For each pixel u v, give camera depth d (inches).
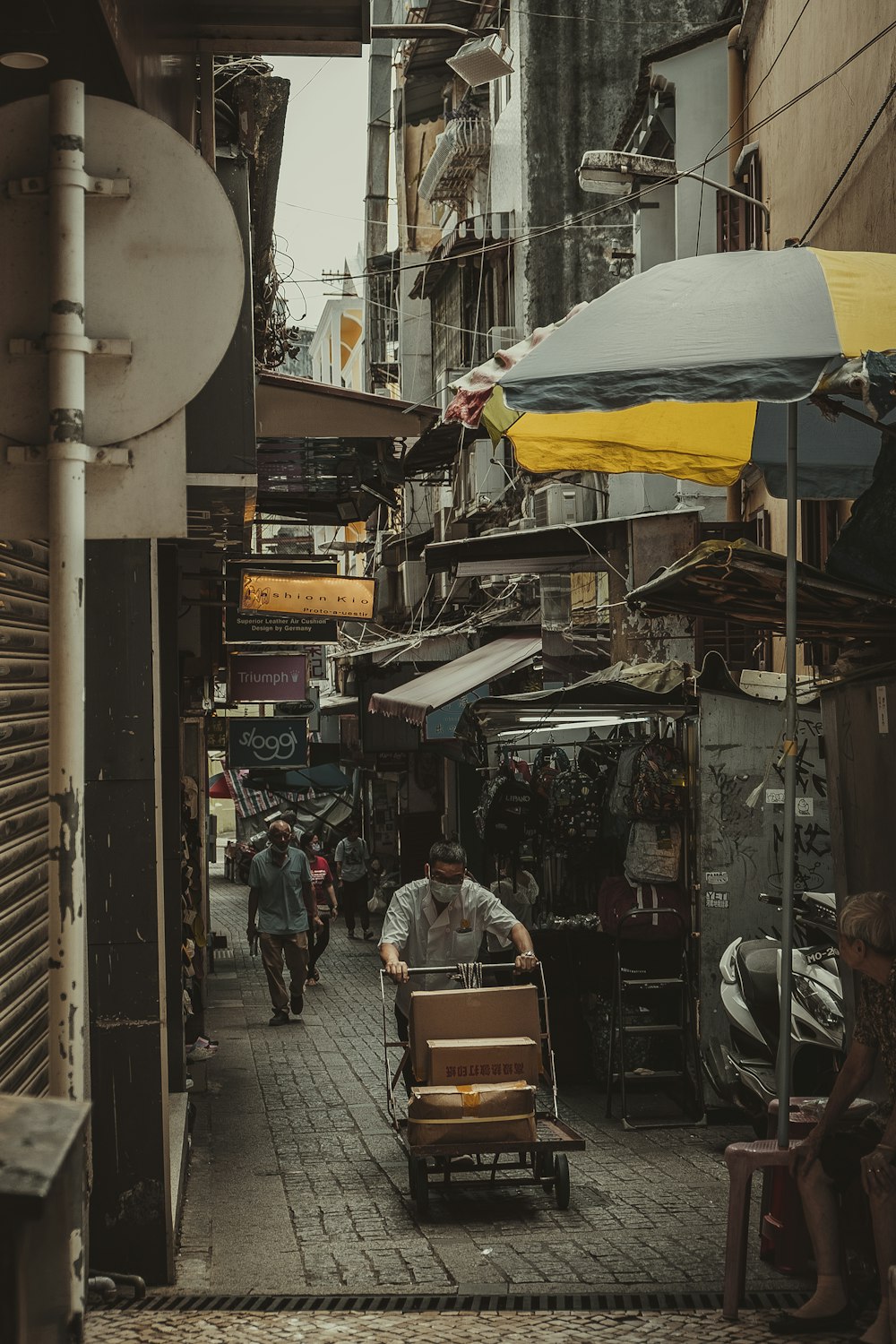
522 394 203.0
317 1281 239.8
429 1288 236.1
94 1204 228.8
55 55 189.6
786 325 203.0
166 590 373.7
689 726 388.8
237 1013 618.2
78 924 128.0
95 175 147.3
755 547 232.2
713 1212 287.3
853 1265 220.2
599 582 675.4
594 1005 429.7
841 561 234.7
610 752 474.9
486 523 929.5
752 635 550.9
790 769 221.3
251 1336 199.2
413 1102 288.0
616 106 927.0
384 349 1505.9
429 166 1123.9
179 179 147.8
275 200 474.6
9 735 179.3
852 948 202.5
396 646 919.0
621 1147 355.9
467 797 920.9
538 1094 422.6
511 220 936.9
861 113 383.9
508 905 494.9
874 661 276.4
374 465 527.2
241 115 380.2
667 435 299.7
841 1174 206.8
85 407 145.6
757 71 547.8
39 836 196.1
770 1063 337.7
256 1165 336.2
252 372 263.3
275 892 582.2
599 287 924.0
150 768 228.7
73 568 135.2
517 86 940.0
